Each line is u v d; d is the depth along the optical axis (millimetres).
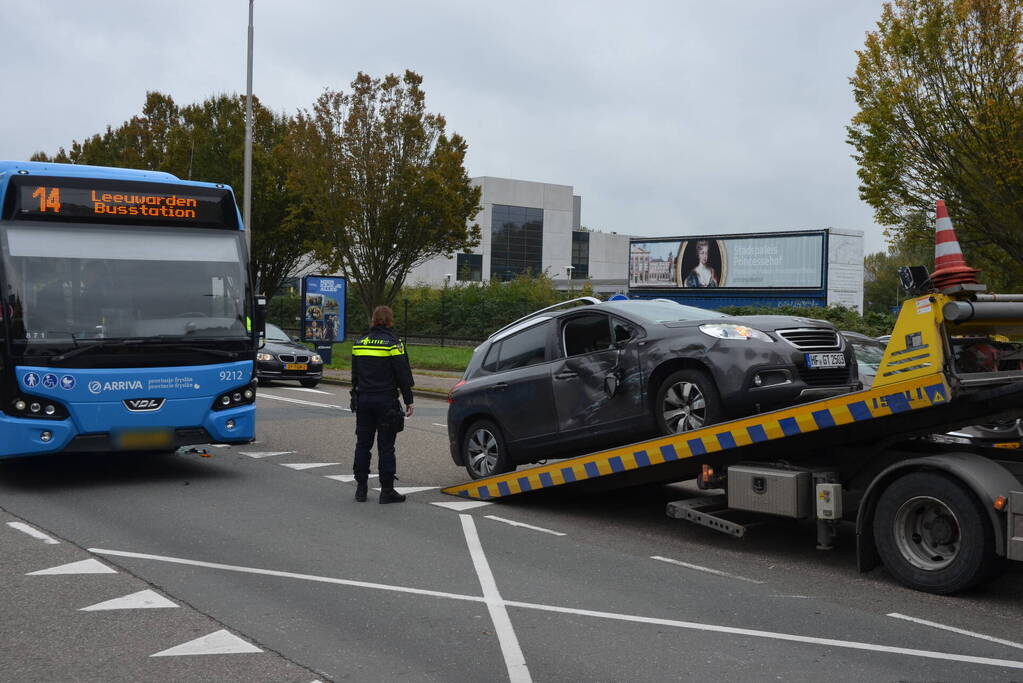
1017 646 5215
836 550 7660
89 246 9805
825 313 33062
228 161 34312
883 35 17906
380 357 9305
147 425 9828
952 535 6211
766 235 44906
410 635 5305
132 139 41750
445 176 29016
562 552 7434
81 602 5875
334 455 12562
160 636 5246
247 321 10523
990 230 17438
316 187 28641
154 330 9922
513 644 5168
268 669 4750
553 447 9281
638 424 8469
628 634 5363
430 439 14594
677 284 48031
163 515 8602
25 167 10375
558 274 77938
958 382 6180
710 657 4984
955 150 16969
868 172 18516
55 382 9422
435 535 7945
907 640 5309
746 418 7289
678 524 8672
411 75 28562
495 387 9812
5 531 7871
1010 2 16234
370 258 29562
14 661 4840
